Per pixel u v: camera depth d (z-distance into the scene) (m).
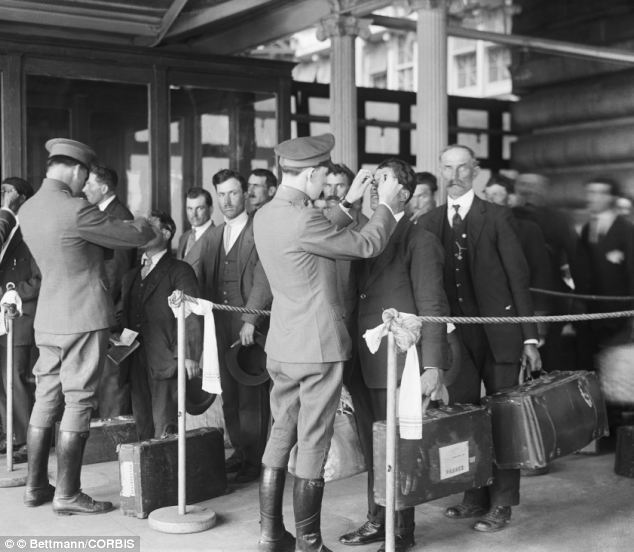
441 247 4.10
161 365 5.28
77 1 7.07
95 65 7.12
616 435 5.96
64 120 7.05
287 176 3.90
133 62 7.27
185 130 7.52
